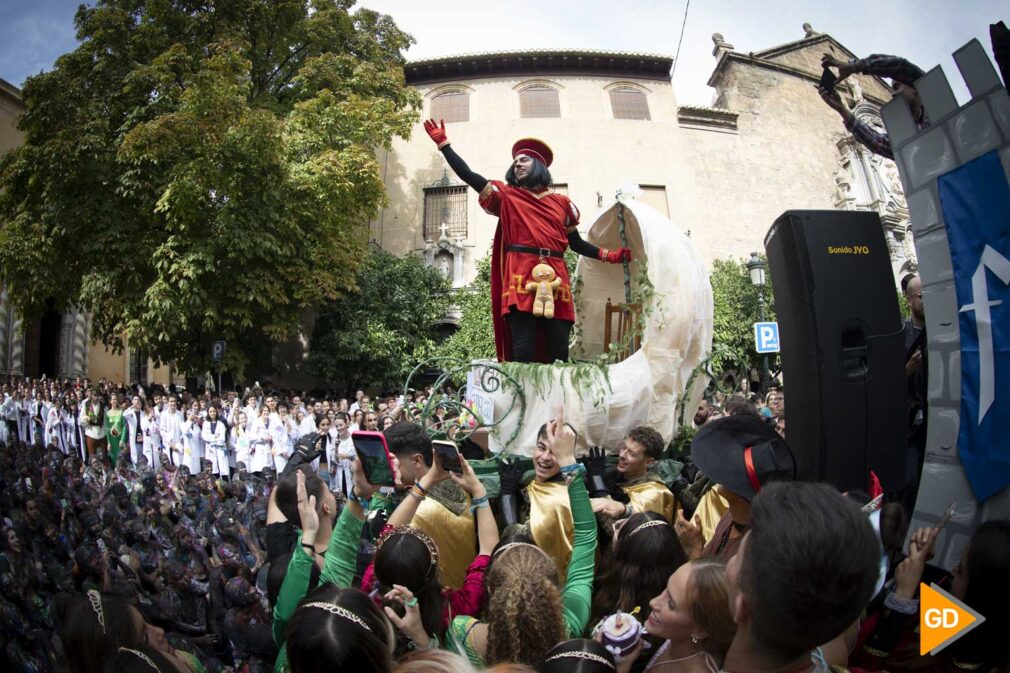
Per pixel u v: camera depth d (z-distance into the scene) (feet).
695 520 13.11
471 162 85.92
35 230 52.60
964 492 9.55
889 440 11.91
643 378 15.51
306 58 67.67
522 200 17.80
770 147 96.78
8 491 29.73
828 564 4.04
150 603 18.11
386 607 7.67
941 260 10.00
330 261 59.77
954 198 9.68
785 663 4.56
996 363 9.06
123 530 24.97
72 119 53.21
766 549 4.27
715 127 95.04
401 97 71.56
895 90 11.38
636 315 17.43
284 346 79.51
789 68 101.96
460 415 16.19
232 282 55.11
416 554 8.27
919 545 7.92
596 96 90.48
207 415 47.19
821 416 11.60
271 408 46.60
